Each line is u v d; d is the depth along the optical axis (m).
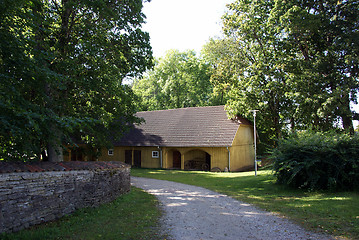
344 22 23.55
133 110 19.88
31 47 9.91
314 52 27.02
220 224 8.37
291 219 8.77
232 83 31.47
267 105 29.77
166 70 49.88
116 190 12.37
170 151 32.16
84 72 15.05
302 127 27.77
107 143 19.95
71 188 9.03
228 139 28.31
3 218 6.48
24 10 10.23
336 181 13.21
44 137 8.76
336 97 21.66
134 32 18.05
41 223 7.64
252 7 28.66
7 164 7.09
